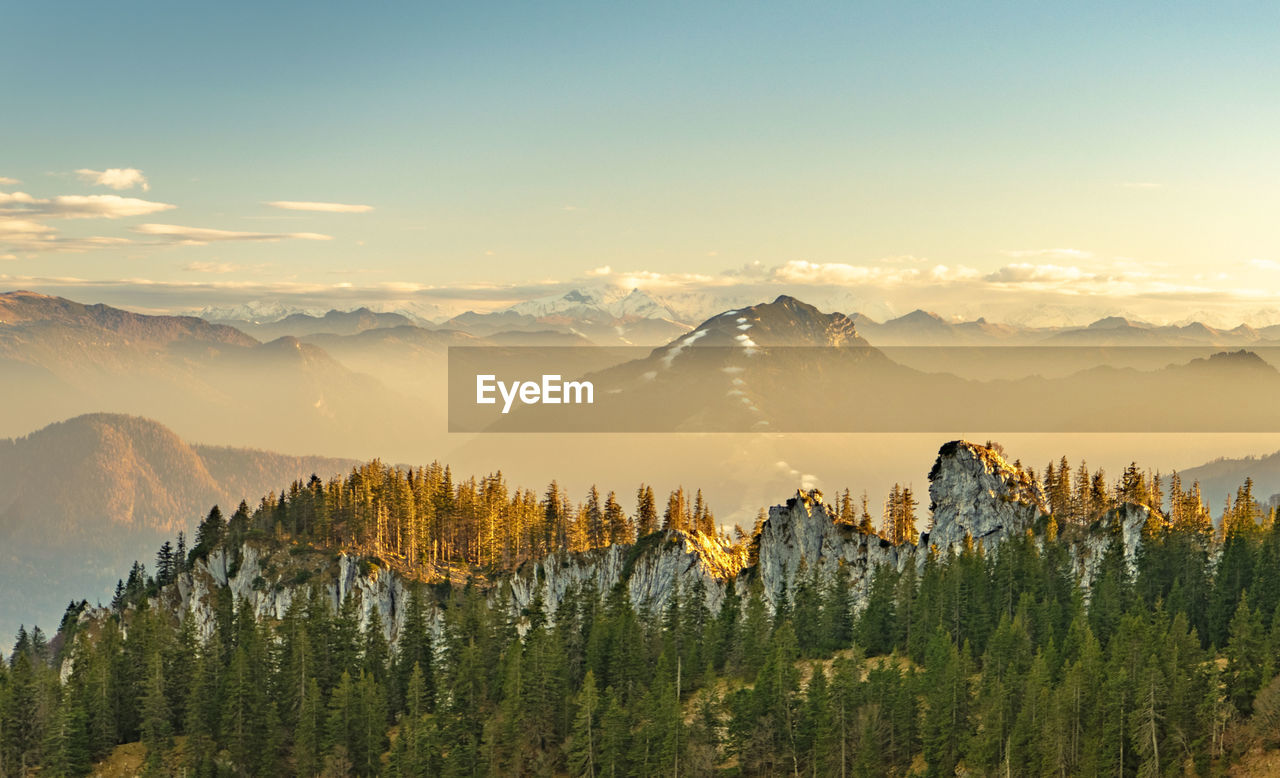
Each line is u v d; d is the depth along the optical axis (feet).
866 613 549.54
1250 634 446.19
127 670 556.92
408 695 529.86
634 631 544.21
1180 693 419.33
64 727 505.66
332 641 578.25
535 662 508.94
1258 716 414.21
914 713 451.94
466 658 534.37
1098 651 448.24
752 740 459.32
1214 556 580.71
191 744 510.99
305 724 502.79
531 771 479.41
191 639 571.28
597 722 476.54
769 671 478.59
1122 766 417.08
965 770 431.02
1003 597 548.72
